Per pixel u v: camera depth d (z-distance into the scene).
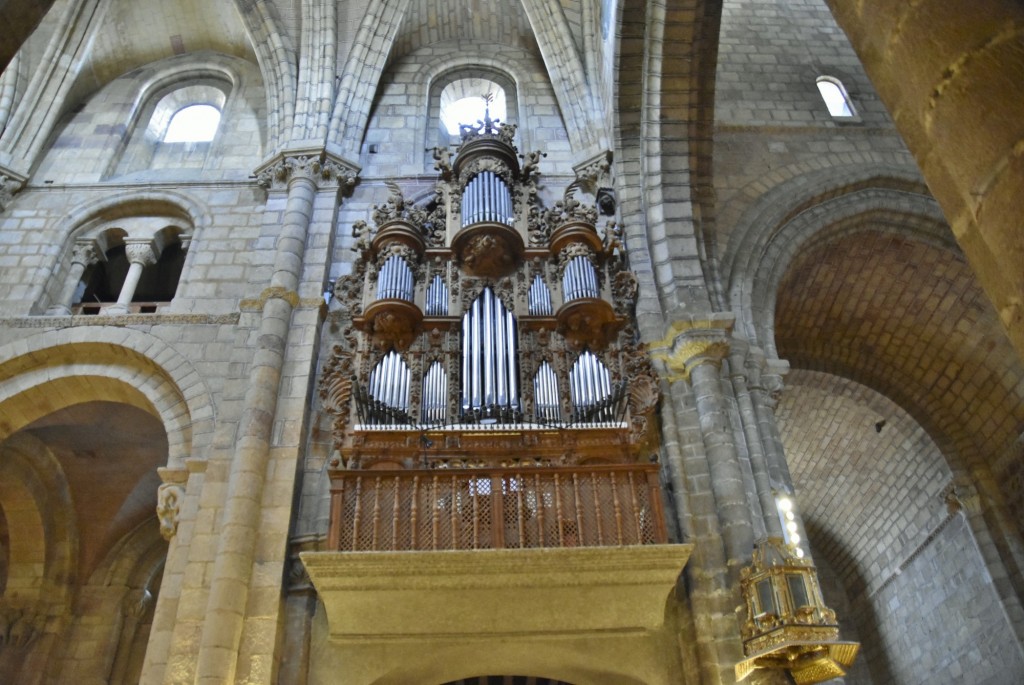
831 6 4.69
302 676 10.12
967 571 16.56
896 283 16.42
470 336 12.54
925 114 3.85
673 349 12.48
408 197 15.45
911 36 3.92
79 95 17.64
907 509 18.84
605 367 12.41
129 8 17.58
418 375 12.14
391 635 10.21
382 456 11.21
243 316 13.34
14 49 5.57
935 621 17.83
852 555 21.52
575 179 15.60
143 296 16.94
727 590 10.45
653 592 10.21
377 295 12.69
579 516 10.35
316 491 11.59
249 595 10.40
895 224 15.48
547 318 12.80
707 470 11.48
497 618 10.22
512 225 13.90
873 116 16.89
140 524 17.19
